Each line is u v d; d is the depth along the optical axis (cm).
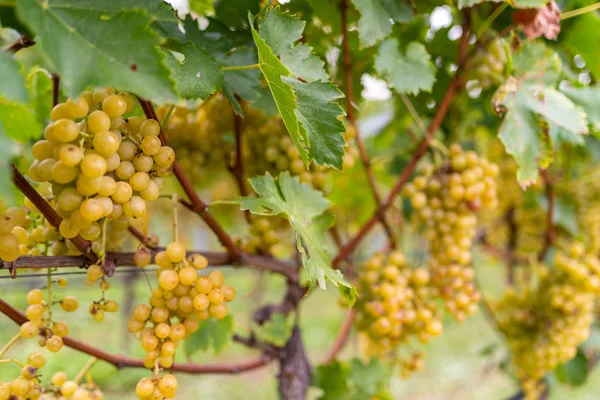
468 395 263
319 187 80
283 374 86
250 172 81
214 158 80
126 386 262
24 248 62
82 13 48
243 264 74
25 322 62
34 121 65
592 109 75
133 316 60
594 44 77
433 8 77
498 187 107
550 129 75
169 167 58
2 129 42
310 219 72
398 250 85
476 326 350
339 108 62
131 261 64
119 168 55
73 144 52
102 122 52
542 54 72
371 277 81
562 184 104
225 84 65
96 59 47
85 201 53
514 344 102
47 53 46
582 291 92
